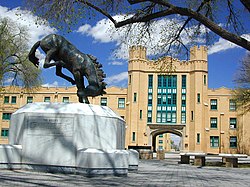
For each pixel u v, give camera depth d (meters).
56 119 11.80
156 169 16.91
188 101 55.62
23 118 12.11
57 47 13.10
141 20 12.71
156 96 56.53
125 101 58.62
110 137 12.20
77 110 11.89
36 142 11.80
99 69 13.76
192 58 56.25
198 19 11.76
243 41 11.34
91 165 10.67
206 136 54.72
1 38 34.59
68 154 11.45
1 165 11.72
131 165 14.25
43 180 9.31
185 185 9.79
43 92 60.16
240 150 55.19
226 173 16.33
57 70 13.62
